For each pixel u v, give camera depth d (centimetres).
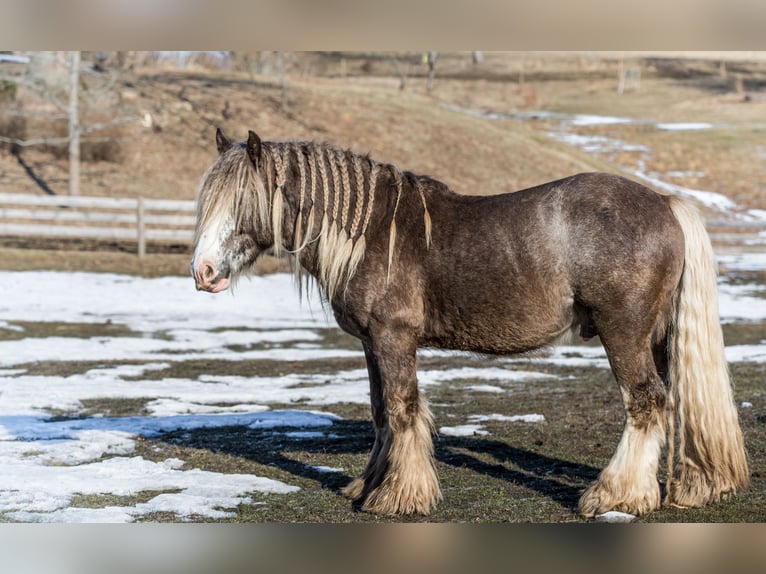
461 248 489
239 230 505
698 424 483
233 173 499
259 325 1513
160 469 614
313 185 510
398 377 500
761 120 4575
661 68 6131
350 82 5069
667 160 3756
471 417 788
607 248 467
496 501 524
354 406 858
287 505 525
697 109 4891
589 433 712
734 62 6291
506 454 645
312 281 568
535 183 3116
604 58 6391
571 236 474
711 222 2452
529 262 479
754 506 499
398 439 502
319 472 606
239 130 3222
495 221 490
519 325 489
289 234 518
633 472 482
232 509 516
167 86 3594
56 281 1845
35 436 709
